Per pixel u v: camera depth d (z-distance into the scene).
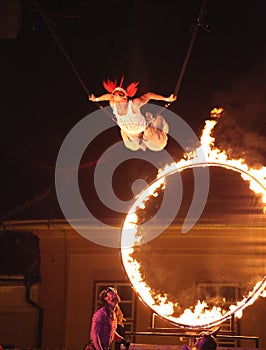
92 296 15.18
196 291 14.41
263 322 13.94
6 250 16.19
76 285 15.31
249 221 14.07
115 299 9.62
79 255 15.42
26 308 15.62
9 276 15.60
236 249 14.50
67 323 15.18
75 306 15.23
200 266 14.53
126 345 9.89
